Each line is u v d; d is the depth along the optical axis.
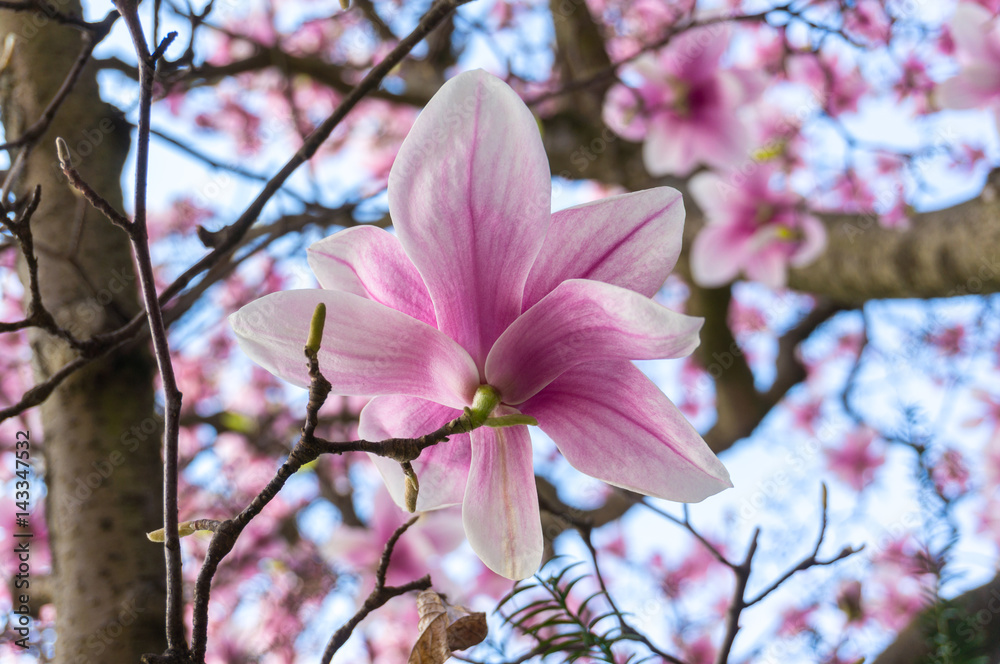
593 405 0.70
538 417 0.71
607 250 0.70
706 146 2.04
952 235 1.81
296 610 2.48
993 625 0.93
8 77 1.31
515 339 0.69
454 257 0.69
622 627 0.80
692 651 2.43
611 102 2.23
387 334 0.69
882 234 2.00
